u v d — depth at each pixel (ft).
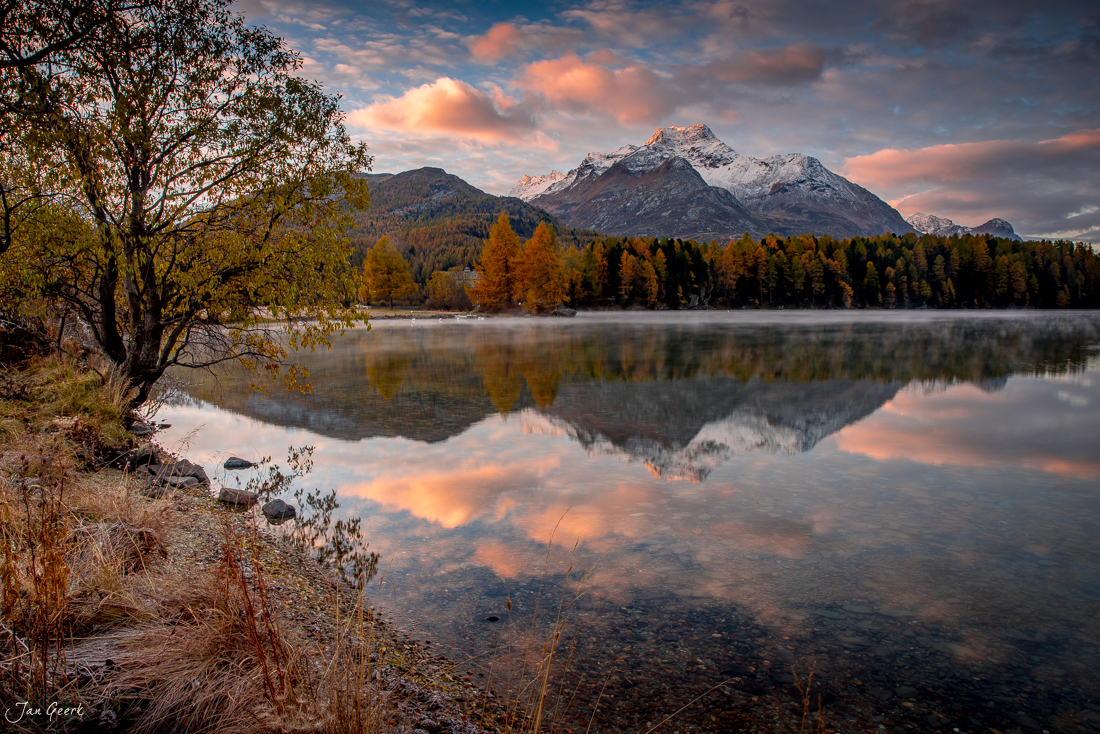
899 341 111.65
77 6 24.20
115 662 9.25
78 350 41.06
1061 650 14.16
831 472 29.37
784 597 16.74
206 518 21.09
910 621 15.47
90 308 34.42
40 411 26.40
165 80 27.55
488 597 16.48
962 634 14.84
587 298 317.63
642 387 56.24
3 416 24.56
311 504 24.47
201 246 29.53
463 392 53.88
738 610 15.97
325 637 13.14
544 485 27.25
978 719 11.64
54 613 9.43
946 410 45.01
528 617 15.40
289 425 40.60
